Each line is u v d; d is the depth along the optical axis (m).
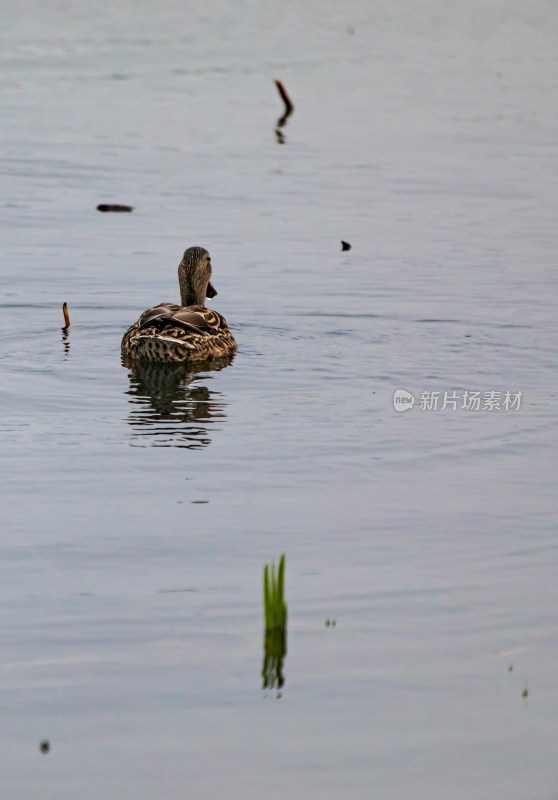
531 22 65.19
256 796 7.07
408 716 7.95
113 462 12.81
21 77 44.78
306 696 8.15
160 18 62.41
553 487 12.20
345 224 26.12
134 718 7.83
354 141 35.72
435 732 7.77
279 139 35.91
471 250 23.88
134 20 61.31
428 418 14.54
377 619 9.29
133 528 11.00
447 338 18.16
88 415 14.52
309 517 11.36
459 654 8.75
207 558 10.37
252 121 38.47
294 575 10.07
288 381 16.09
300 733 7.73
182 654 8.66
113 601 9.47
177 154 33.53
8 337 17.97
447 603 9.57
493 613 9.40
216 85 44.34
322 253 23.64
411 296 20.58
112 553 10.43
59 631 8.95
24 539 10.70
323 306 19.95
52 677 8.29
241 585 9.84
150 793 7.08
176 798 7.04
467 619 9.30
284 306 19.98
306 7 69.12
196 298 19.83
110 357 17.17
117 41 54.12
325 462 12.95
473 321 19.05
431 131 37.25
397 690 8.25
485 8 70.88
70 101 40.72
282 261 23.02
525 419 14.49
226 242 24.48
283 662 8.59
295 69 48.25
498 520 11.31
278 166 32.25
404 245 24.28
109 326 18.83
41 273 21.81
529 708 8.05
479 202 28.23
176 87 43.75
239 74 46.75
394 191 29.36
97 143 34.69
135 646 8.75
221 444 13.48
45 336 18.14
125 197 28.45
